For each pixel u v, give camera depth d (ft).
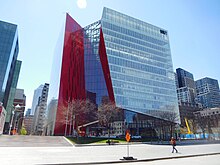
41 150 73.00
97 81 254.68
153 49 305.32
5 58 260.83
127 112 230.68
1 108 151.84
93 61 270.26
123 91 238.48
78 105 199.82
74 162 43.52
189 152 75.05
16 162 41.91
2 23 279.90
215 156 65.00
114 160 47.96
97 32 288.71
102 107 190.60
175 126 255.91
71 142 116.37
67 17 297.53
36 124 481.46
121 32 276.00
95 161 45.75
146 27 312.91
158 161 50.08
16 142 102.22
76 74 274.77
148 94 264.11
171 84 304.50
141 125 233.76
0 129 151.02
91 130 212.02
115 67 245.86
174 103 291.99
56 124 229.25
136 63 271.90
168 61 319.68
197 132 285.23
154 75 286.25
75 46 292.40
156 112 251.19
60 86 252.01
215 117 289.53
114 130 213.05
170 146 114.21
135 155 60.80
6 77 261.85
